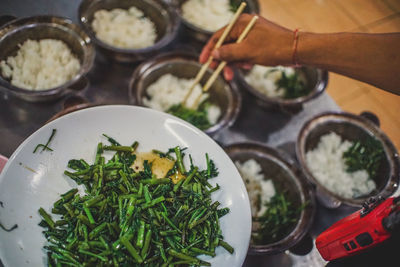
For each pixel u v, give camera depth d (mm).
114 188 560
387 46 569
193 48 809
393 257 521
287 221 671
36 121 646
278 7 1387
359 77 601
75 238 523
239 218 570
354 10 1451
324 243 577
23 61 658
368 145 744
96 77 713
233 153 693
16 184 526
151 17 804
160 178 580
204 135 605
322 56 613
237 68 781
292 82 824
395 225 496
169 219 545
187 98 748
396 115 1251
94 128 583
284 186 707
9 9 690
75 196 548
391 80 577
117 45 763
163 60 734
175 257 542
